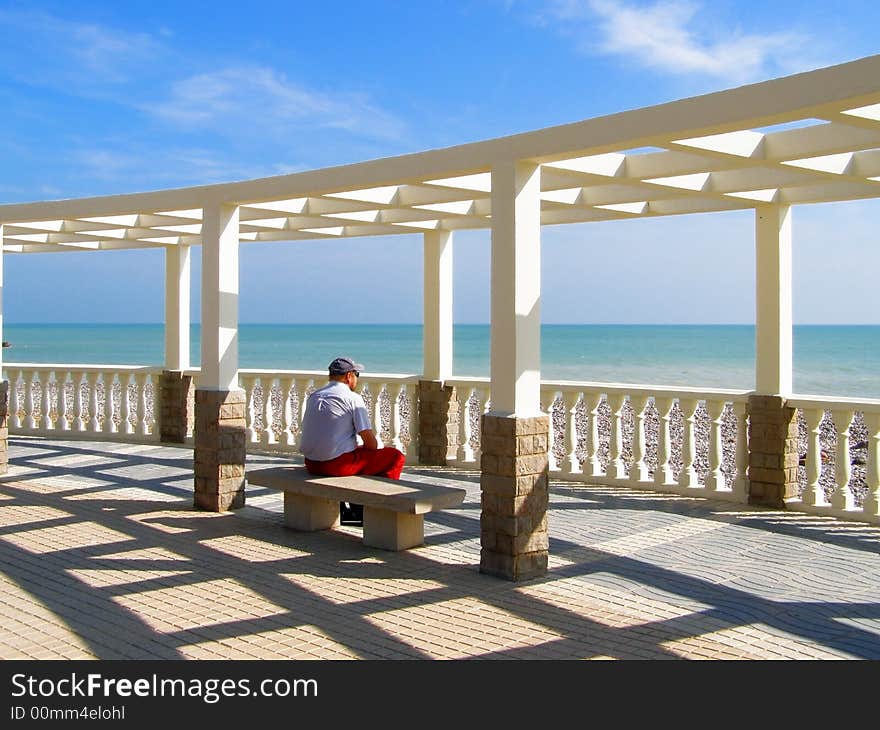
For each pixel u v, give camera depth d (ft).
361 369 28.32
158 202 30.94
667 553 24.86
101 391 74.64
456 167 23.06
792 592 21.12
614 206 33.68
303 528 27.32
